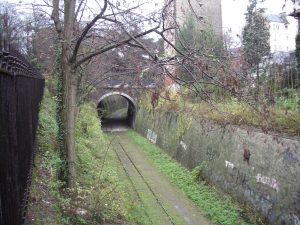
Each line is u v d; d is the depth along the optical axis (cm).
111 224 1118
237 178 1716
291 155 1361
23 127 685
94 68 1811
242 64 706
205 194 1845
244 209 1600
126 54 1186
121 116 5744
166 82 838
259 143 1575
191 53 737
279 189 1398
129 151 2992
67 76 1184
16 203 527
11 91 504
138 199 1789
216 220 1560
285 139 1412
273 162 1460
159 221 1555
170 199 1820
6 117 455
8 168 462
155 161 2614
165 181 2127
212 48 810
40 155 1211
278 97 1664
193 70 745
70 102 1195
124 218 1240
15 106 546
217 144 1981
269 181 1467
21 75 662
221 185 1848
